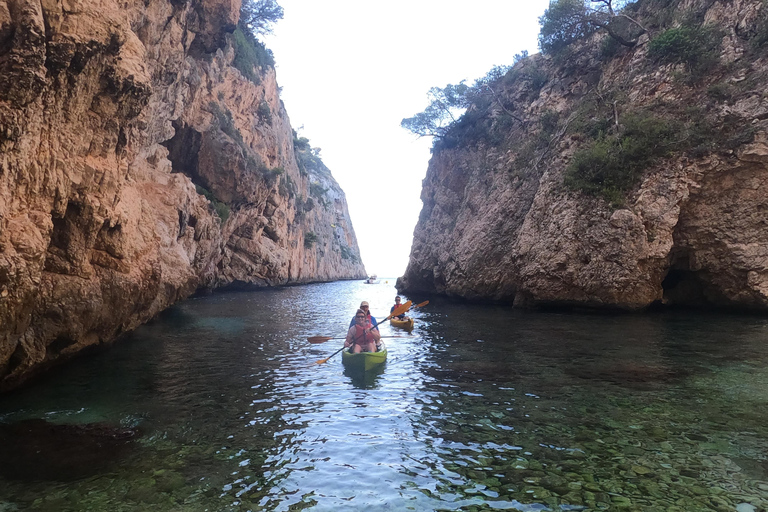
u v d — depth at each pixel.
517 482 3.88
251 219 33.38
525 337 11.15
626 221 14.79
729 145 13.98
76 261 7.00
